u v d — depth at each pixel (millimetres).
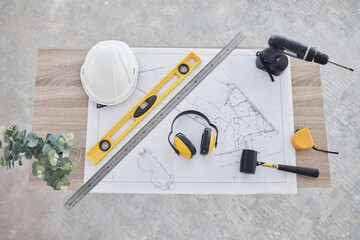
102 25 2090
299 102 1135
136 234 1861
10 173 1914
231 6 2094
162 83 1147
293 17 2090
